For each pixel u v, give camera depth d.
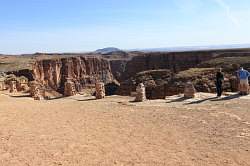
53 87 140.88
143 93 28.83
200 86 76.94
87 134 16.88
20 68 112.19
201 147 14.38
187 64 141.88
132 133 17.00
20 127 18.45
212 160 12.71
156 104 26.31
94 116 21.67
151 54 157.00
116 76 198.88
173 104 25.83
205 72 86.56
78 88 151.88
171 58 147.62
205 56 138.12
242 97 27.00
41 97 36.59
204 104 24.91
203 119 19.72
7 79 64.31
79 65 162.00
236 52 128.88
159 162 12.56
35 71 126.06
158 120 19.95
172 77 91.12
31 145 14.93
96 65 175.25
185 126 18.23
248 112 21.02
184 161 12.63
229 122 18.69
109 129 17.94
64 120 20.41
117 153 13.71
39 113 22.95
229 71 87.12
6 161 12.84
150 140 15.63
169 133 16.84
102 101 29.89
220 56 128.88
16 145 14.95
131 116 21.45
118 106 25.97
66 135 16.67
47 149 14.31
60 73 149.62
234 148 14.12
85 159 13.00
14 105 27.41
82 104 27.61
